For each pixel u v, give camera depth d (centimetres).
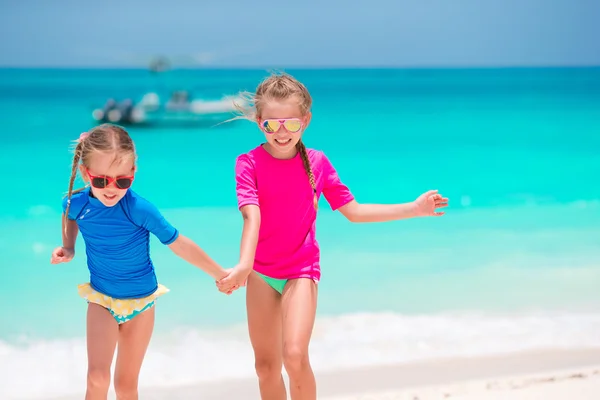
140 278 372
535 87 5816
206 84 6875
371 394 472
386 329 622
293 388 355
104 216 359
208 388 495
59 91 5684
